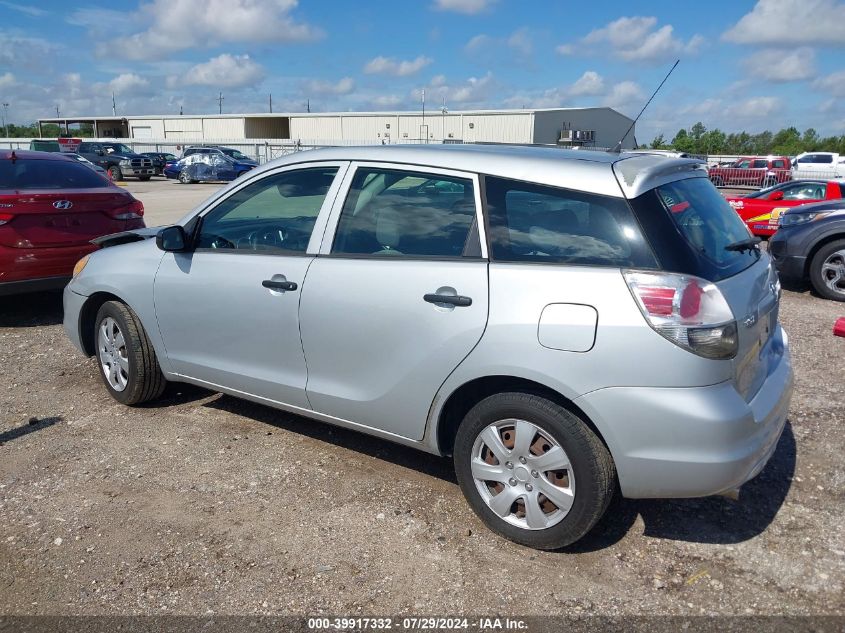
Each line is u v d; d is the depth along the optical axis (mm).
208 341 4223
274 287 3795
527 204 3121
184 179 34938
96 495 3672
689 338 2736
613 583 2969
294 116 58250
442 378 3232
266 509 3537
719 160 42656
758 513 3496
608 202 2951
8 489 3734
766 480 3820
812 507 3553
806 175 29719
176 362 4445
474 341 3094
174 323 4355
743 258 3342
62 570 3059
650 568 3068
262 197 4031
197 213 4285
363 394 3561
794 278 9234
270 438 4355
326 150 3893
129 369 4637
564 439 2969
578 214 3006
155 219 17156
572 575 3021
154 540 3271
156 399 4922
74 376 5465
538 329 2934
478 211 3217
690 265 2848
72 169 7473
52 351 6105
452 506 3568
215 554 3166
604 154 3395
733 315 2850
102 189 7242
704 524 3404
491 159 3285
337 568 3068
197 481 3816
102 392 5129
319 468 3969
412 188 3441
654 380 2766
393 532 3338
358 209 3609
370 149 3701
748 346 3000
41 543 3250
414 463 4031
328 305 3572
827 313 7855
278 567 3076
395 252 3438
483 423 3199
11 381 5352
